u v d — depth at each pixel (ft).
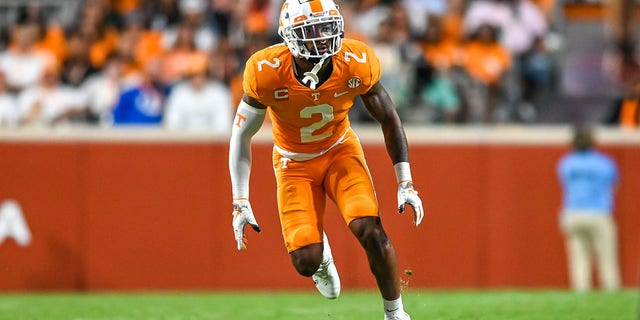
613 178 118.52
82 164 120.67
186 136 121.08
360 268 118.73
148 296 110.32
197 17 147.54
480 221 122.11
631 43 109.60
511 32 151.53
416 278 120.78
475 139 122.42
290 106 62.90
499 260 122.11
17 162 120.26
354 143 66.13
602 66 154.20
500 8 153.17
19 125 131.95
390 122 63.36
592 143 118.62
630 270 122.31
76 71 140.67
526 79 146.10
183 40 141.28
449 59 143.74
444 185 122.11
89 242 120.37
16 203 120.06
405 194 62.18
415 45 144.25
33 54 146.10
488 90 137.90
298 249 63.16
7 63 145.18
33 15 149.89
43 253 120.06
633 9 71.61
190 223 120.67
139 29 147.23
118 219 120.47
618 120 131.03
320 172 65.51
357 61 62.13
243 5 150.71
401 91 136.36
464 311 84.02
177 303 98.48
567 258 122.21
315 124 64.03
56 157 120.47
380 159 120.98
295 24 60.18
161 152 120.98
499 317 79.92
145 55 145.79
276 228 120.06
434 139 122.31
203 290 120.16
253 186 120.26
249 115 63.72
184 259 120.37
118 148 120.78
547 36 155.63
